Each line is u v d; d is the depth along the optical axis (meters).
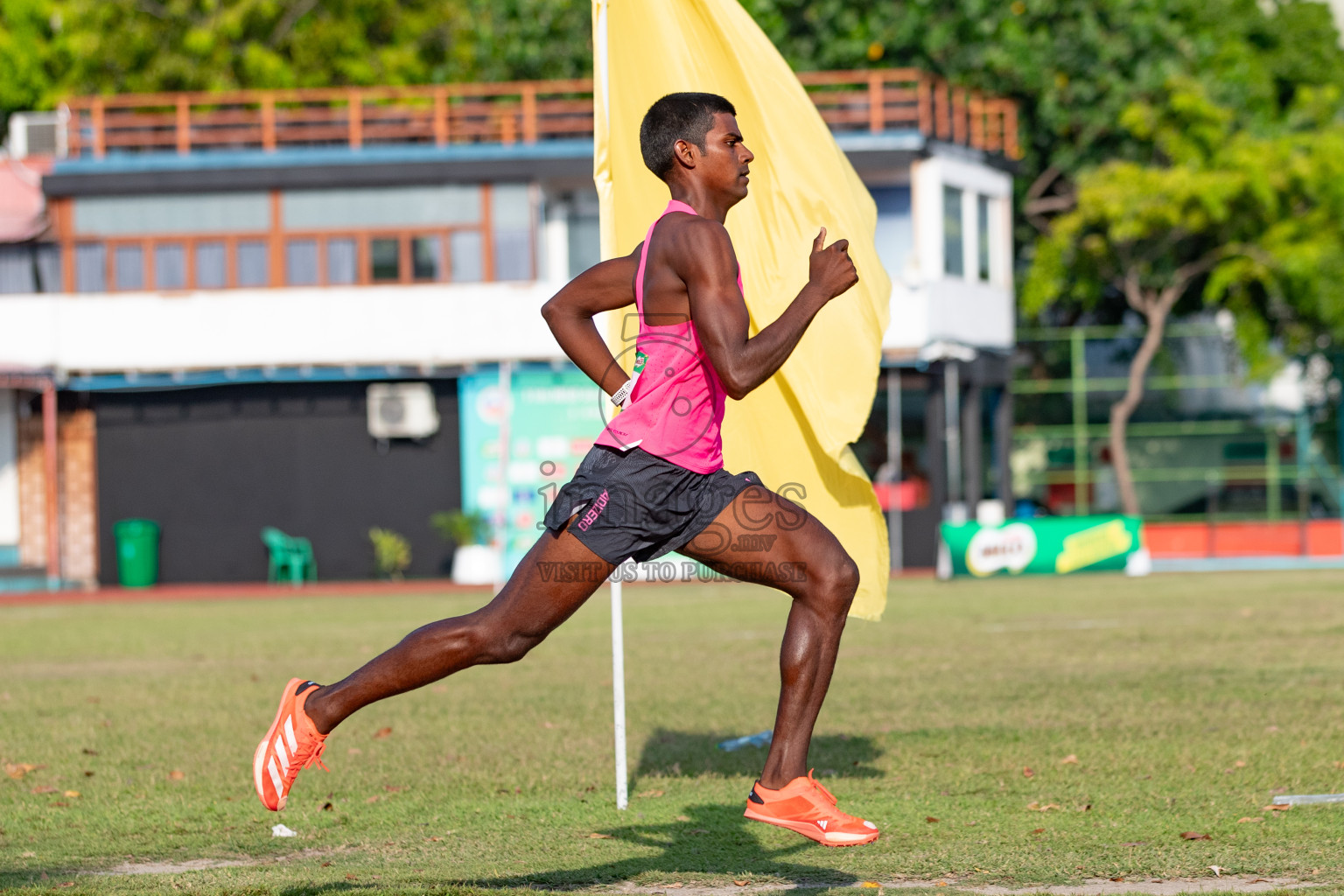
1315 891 9.69
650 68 12.47
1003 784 13.75
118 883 10.41
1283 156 61.62
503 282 56.47
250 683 23.39
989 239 62.22
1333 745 15.42
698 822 12.46
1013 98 68.69
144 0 72.69
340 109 59.09
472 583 54.31
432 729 18.09
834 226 12.48
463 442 56.69
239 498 58.09
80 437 59.16
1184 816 12.24
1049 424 64.25
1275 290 62.38
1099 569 49.44
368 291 56.62
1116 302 73.62
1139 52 66.69
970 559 49.28
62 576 57.91
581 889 10.23
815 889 10.06
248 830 12.54
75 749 16.94
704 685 22.00
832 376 12.19
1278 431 63.03
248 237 57.12
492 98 68.62
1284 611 32.94
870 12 65.94
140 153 59.44
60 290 57.50
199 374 57.00
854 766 14.79
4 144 74.25
